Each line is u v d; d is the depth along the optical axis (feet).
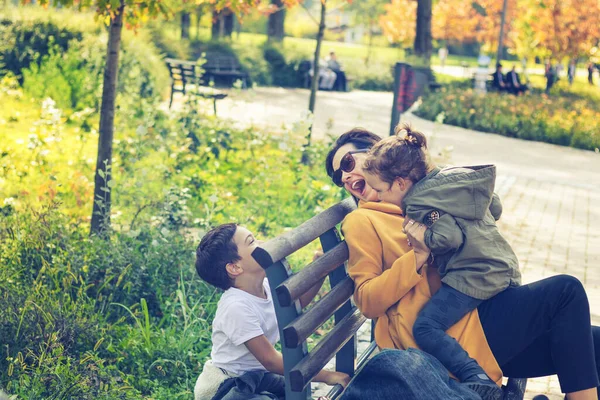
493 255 9.87
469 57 239.30
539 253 26.96
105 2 19.53
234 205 27.17
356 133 12.17
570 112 68.39
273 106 68.23
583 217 33.68
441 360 9.51
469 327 9.91
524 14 122.01
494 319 9.96
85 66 51.21
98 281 17.48
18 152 30.40
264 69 96.58
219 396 10.57
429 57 87.71
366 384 9.13
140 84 51.96
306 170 31.71
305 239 9.53
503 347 10.00
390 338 10.39
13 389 12.92
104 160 20.58
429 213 9.70
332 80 98.68
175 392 14.05
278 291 8.68
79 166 29.81
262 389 10.86
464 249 9.80
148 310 17.31
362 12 173.06
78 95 48.44
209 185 29.01
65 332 14.70
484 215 9.92
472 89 86.79
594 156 57.31
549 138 62.75
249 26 191.52
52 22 58.59
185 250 18.67
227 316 10.52
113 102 20.51
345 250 10.37
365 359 12.21
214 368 10.93
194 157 33.45
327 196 28.09
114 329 15.88
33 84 49.06
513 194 37.96
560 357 9.91
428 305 9.95
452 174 9.87
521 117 64.90
